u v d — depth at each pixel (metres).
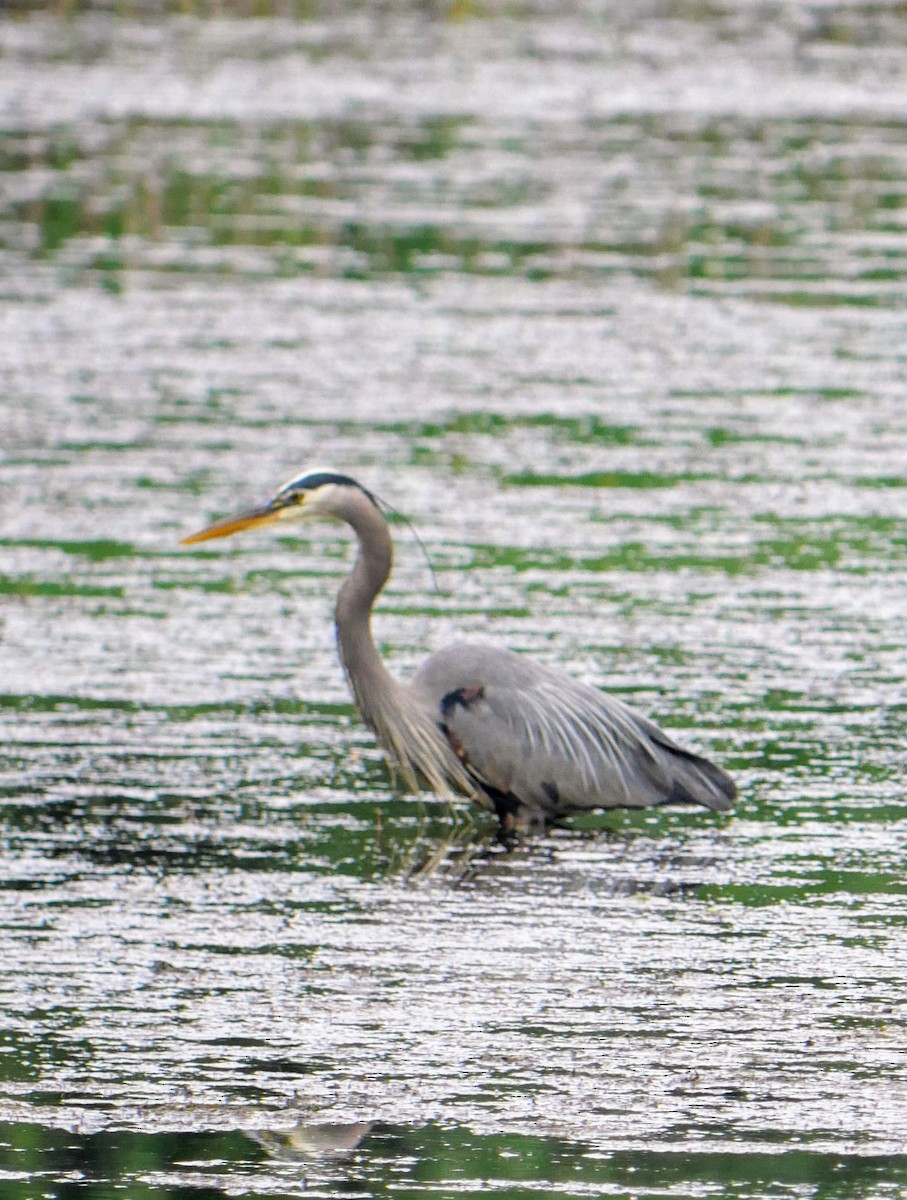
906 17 48.59
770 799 11.34
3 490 16.75
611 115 35.88
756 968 9.24
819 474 17.66
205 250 25.88
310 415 19.09
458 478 17.33
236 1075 8.23
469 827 11.27
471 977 9.14
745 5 49.69
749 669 13.25
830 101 37.84
